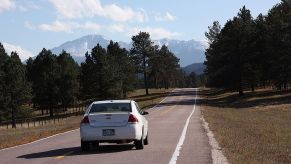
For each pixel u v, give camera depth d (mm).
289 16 83875
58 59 104438
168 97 114000
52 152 17406
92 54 102000
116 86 100188
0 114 80938
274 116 51938
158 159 14359
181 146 17984
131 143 19656
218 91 120625
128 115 16844
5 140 27797
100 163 13820
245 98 86938
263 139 22938
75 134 27281
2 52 83375
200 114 49375
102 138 16703
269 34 84375
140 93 144125
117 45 122688
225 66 93250
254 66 91500
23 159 15562
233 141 19719
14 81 81812
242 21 94000
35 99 100562
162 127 30094
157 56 145500
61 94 98375
